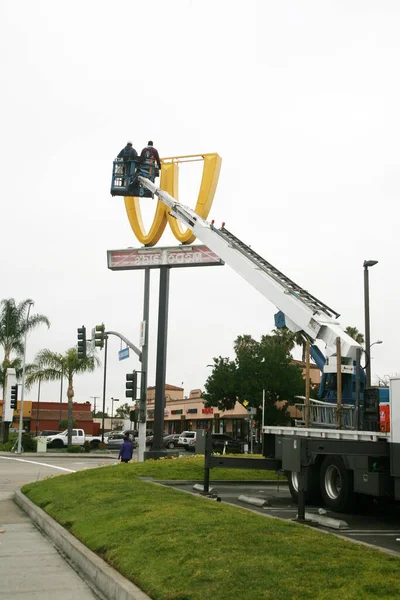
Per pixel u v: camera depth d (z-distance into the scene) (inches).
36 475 1000.2
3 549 381.4
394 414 435.8
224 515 393.1
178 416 3179.1
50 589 288.7
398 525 429.4
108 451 1977.1
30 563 342.3
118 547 319.9
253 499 523.8
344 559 274.5
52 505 510.6
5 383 2075.5
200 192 1224.2
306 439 423.2
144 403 1062.4
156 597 239.8
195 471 757.9
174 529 343.0
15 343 2172.7
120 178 1130.0
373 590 227.8
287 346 2198.6
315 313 598.9
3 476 979.3
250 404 2023.9
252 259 714.2
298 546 298.2
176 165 1259.2
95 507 456.8
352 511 480.4
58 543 394.3
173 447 2153.1
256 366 2009.1
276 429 587.8
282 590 229.0
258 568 256.5
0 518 525.3
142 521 373.4
